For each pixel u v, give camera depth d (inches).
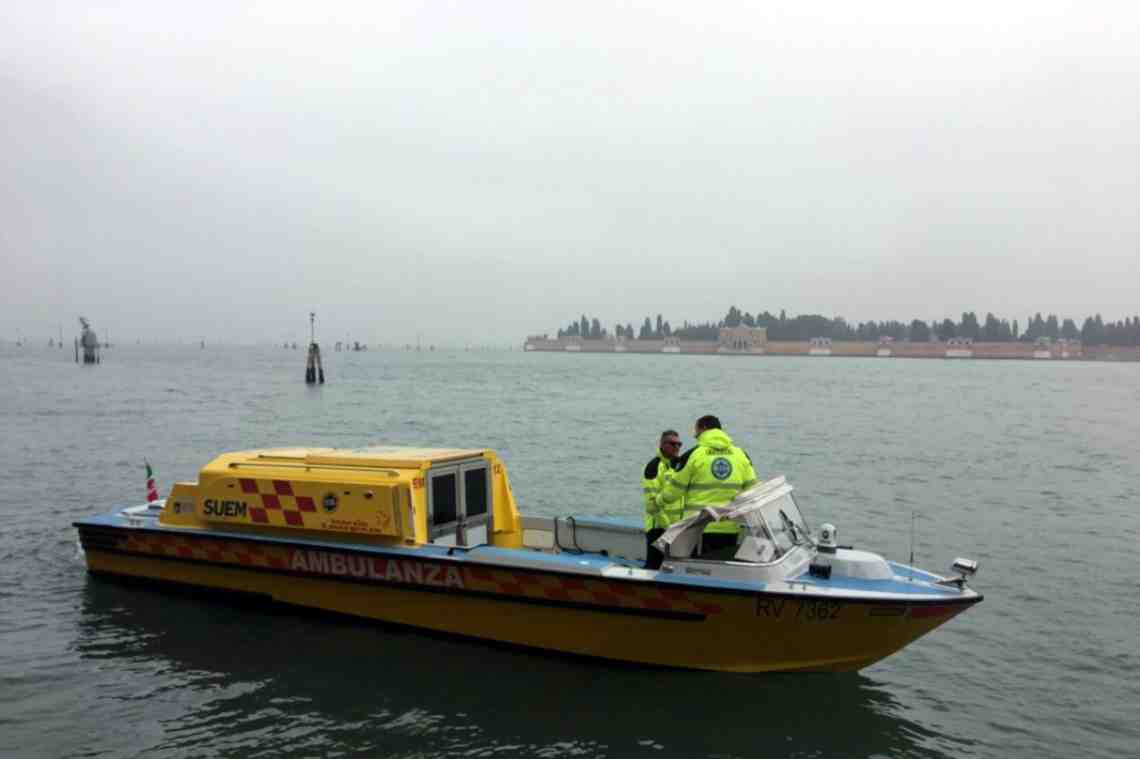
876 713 270.2
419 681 282.7
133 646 310.0
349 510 317.1
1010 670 311.6
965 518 609.9
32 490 657.6
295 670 290.0
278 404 1768.0
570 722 256.1
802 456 980.6
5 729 247.0
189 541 352.2
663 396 2226.9
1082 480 799.1
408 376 3575.3
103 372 3459.6
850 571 282.8
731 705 269.9
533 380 3218.5
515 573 292.8
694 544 292.8
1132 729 264.2
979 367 6387.8
